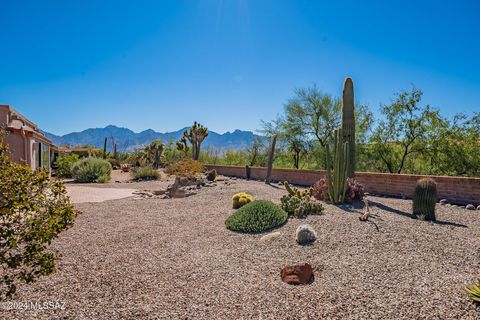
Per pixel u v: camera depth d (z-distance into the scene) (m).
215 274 4.42
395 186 11.38
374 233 6.05
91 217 8.35
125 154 41.91
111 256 5.17
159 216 8.44
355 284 4.02
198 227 7.16
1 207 2.80
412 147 15.73
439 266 4.54
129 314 3.34
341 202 8.97
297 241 5.77
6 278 3.11
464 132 14.54
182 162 23.11
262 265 4.77
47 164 20.47
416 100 15.34
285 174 17.52
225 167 23.36
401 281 4.05
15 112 14.45
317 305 3.50
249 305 3.53
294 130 20.69
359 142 17.56
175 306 3.51
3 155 3.02
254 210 7.13
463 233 6.06
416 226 6.52
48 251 5.39
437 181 10.11
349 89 10.36
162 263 4.85
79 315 3.31
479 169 14.16
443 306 3.37
